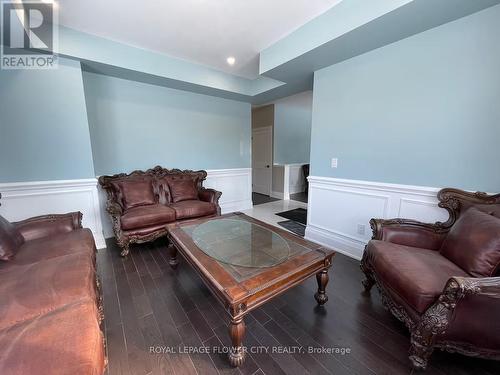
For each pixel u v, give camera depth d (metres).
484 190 1.72
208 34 2.41
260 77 3.74
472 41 1.68
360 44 2.10
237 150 4.57
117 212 2.52
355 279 2.14
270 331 1.53
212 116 4.12
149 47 2.74
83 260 1.50
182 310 1.72
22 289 1.18
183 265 2.39
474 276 1.31
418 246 1.82
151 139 3.49
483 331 1.15
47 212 2.52
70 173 2.60
